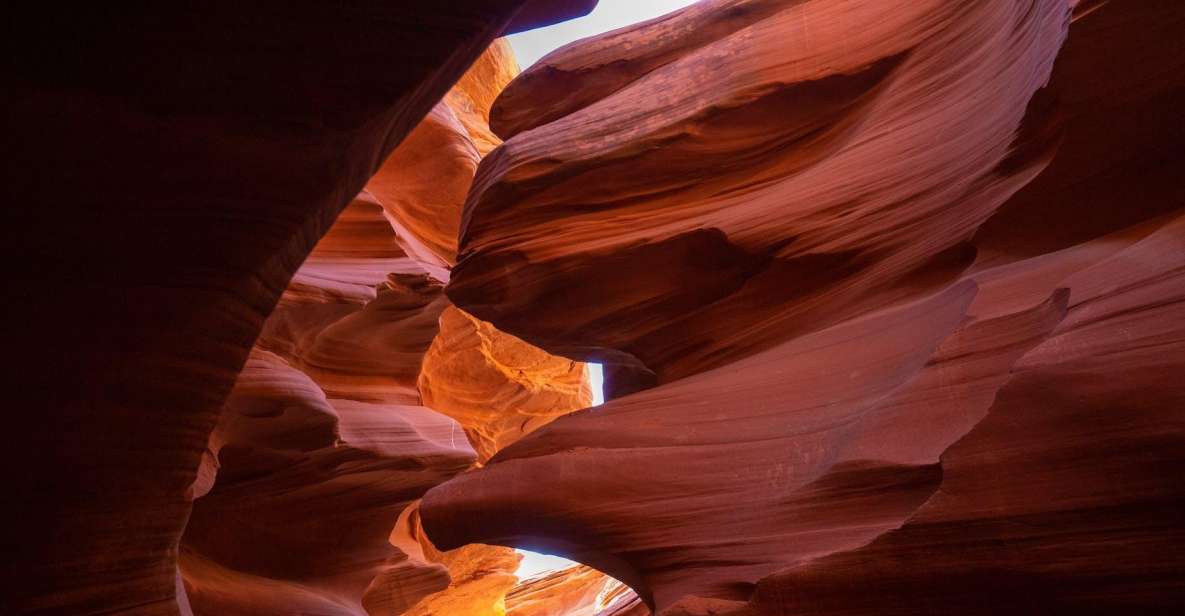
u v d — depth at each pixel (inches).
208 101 157.9
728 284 339.0
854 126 335.9
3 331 155.6
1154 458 149.9
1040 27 234.1
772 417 260.1
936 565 171.0
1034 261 223.3
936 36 313.9
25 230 152.1
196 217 167.0
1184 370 153.0
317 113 165.3
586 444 290.5
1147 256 177.2
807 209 318.3
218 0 152.0
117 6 145.6
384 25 165.9
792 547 210.1
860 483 208.1
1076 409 161.6
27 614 173.6
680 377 352.2
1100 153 217.3
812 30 353.7
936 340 228.1
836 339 278.4
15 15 139.3
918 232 280.5
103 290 163.3
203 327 178.9
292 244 183.3
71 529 177.3
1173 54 195.6
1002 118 255.6
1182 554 144.7
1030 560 159.3
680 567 236.5
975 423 185.8
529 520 280.1
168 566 215.5
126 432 179.8
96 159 154.4
